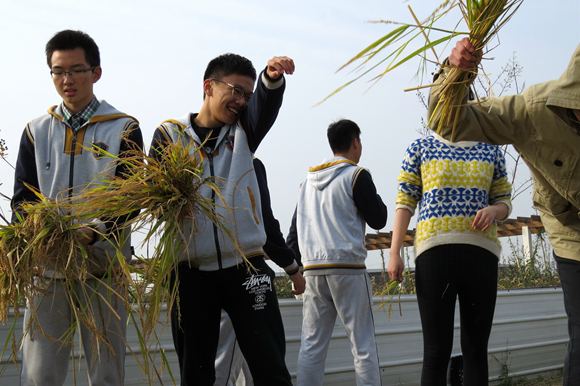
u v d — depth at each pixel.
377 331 3.72
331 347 3.57
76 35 2.25
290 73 2.03
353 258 2.96
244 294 2.04
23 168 2.30
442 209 2.49
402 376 3.81
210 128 2.21
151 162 1.96
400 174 2.73
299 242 3.15
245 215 2.08
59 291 2.13
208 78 2.21
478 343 2.48
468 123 1.81
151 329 1.86
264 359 1.99
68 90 2.23
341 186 3.02
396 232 2.70
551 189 1.99
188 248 1.92
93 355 2.14
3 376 2.75
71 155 2.25
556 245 2.11
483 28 1.52
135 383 3.03
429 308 2.48
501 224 6.75
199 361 2.03
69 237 1.95
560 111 1.70
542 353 4.39
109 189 1.99
